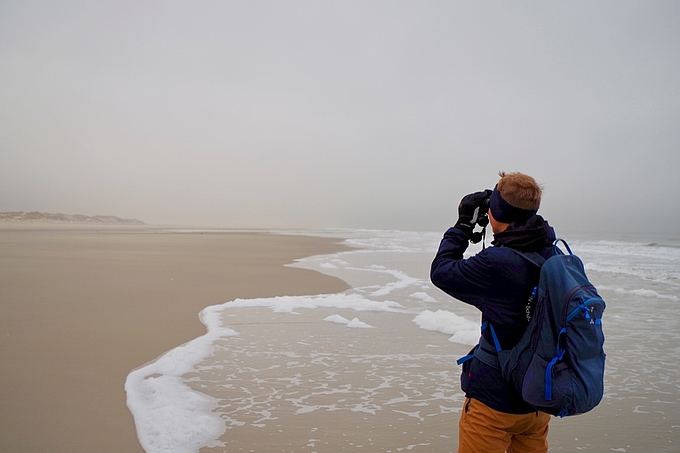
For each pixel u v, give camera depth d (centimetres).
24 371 481
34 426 358
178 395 421
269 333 661
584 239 4466
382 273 1402
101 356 534
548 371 186
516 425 217
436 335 656
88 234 4634
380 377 480
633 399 428
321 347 591
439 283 229
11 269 1363
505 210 221
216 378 472
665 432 359
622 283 1207
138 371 486
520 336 207
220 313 784
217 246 2794
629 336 670
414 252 2411
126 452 321
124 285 1070
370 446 331
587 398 181
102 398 413
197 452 321
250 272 1385
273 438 342
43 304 830
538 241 213
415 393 436
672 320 775
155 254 2056
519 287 206
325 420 374
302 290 1041
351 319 754
